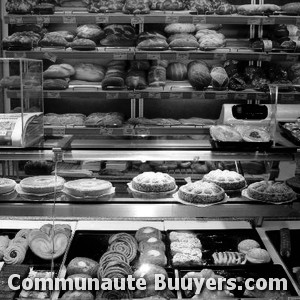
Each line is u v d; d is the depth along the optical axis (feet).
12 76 6.92
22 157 6.65
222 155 6.89
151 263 7.09
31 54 13.87
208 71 14.14
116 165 8.05
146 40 14.03
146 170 8.71
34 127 6.99
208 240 7.93
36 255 7.32
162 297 6.40
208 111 15.52
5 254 7.22
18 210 6.70
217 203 6.82
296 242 7.81
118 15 13.87
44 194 6.87
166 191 7.06
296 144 7.06
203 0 14.37
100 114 14.33
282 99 8.14
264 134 7.14
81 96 13.88
